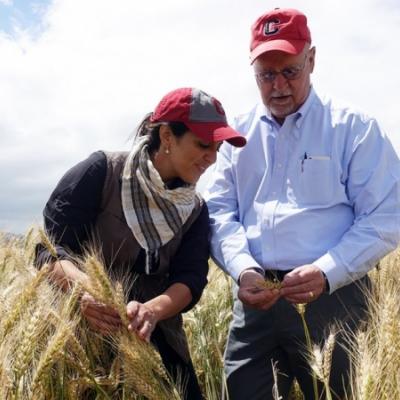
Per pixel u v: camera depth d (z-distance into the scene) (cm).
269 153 357
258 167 362
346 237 333
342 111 347
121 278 306
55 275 288
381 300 303
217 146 297
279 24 341
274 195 353
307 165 344
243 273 340
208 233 335
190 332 439
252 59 344
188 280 309
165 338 315
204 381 412
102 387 280
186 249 321
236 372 365
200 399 328
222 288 481
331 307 339
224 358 381
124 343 266
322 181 342
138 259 305
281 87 340
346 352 330
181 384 316
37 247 305
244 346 364
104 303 268
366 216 335
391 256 366
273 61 336
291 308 342
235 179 376
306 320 339
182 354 320
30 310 268
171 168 299
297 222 343
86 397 286
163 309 292
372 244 326
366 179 337
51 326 283
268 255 350
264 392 359
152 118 301
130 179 295
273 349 359
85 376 270
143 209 296
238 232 360
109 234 301
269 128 361
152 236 298
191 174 298
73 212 296
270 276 352
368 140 339
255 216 361
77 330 294
